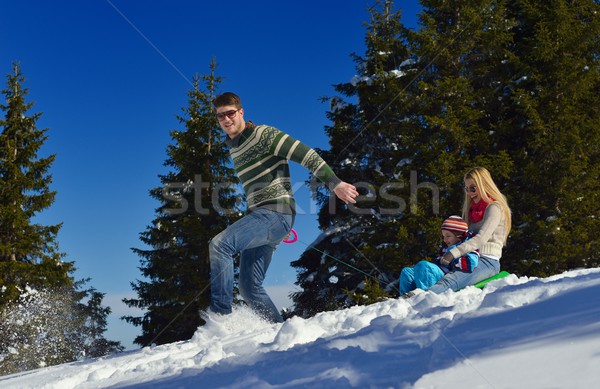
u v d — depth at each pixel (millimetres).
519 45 13680
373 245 12469
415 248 11906
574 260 11461
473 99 12742
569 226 11555
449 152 12102
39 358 14273
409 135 12648
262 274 3475
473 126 12320
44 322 14898
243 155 3408
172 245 16188
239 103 3439
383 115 13859
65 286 16109
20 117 17797
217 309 3160
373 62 15227
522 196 11617
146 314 16719
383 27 16031
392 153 12883
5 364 13789
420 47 12992
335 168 14555
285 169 3424
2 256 16203
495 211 3561
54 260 16141
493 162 11617
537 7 13367
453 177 11406
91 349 15938
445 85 12203
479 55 13172
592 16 13430
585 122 12055
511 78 13320
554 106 12047
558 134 11688
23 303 15125
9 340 14312
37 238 16328
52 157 17234
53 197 17000
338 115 15688
